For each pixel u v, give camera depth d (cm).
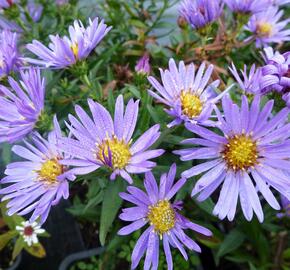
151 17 26
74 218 24
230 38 21
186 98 15
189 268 21
